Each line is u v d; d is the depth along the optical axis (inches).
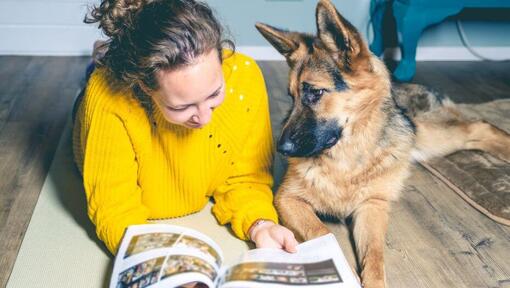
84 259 66.6
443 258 69.6
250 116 70.0
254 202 69.4
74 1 157.9
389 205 75.7
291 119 72.0
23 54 162.6
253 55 165.3
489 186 85.9
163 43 46.7
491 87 143.1
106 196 62.8
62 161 92.6
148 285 49.1
